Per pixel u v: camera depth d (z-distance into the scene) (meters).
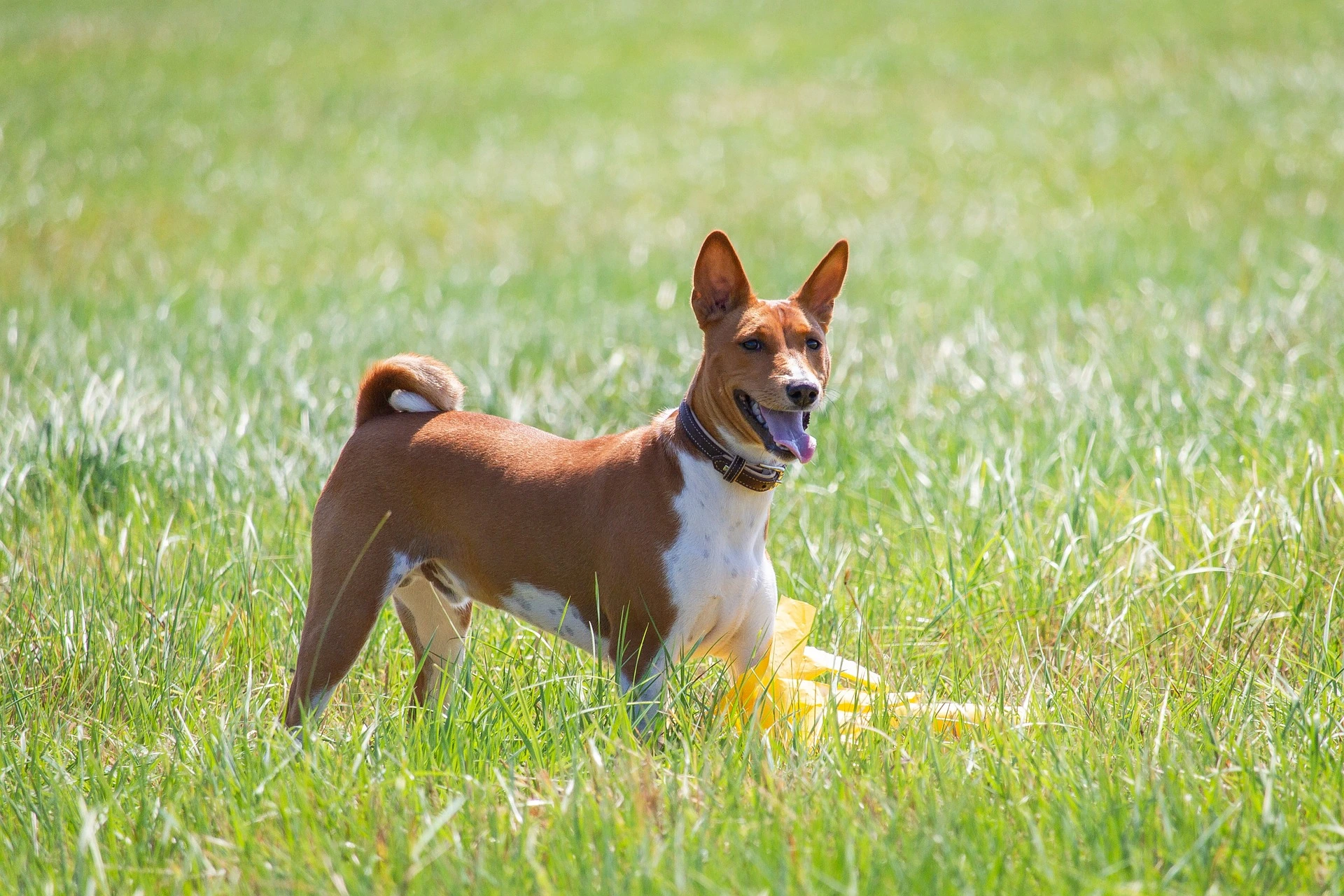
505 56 47.94
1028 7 49.97
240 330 17.28
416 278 22.66
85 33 50.78
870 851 6.00
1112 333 15.51
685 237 25.86
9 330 16.64
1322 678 7.98
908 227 25.59
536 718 7.68
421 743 7.39
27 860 6.33
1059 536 9.96
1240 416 11.77
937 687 8.51
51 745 7.75
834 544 10.80
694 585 7.79
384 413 9.01
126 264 23.77
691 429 7.85
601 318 18.23
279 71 45.09
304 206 29.06
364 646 8.54
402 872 6.10
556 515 8.14
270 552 10.49
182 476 11.75
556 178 31.58
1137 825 6.19
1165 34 42.56
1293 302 15.46
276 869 6.14
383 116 38.50
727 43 48.88
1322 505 9.92
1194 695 8.10
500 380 14.41
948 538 9.92
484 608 9.84
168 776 7.08
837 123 36.44
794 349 7.95
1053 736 7.33
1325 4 43.97
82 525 11.12
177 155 33.53
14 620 9.30
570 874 5.97
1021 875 5.89
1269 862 5.92
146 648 8.85
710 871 6.00
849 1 54.88
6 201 28.14
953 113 36.38
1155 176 28.05
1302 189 25.47
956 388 14.08
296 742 7.33
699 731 7.75
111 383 13.70
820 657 8.74
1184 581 9.55
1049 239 23.28
